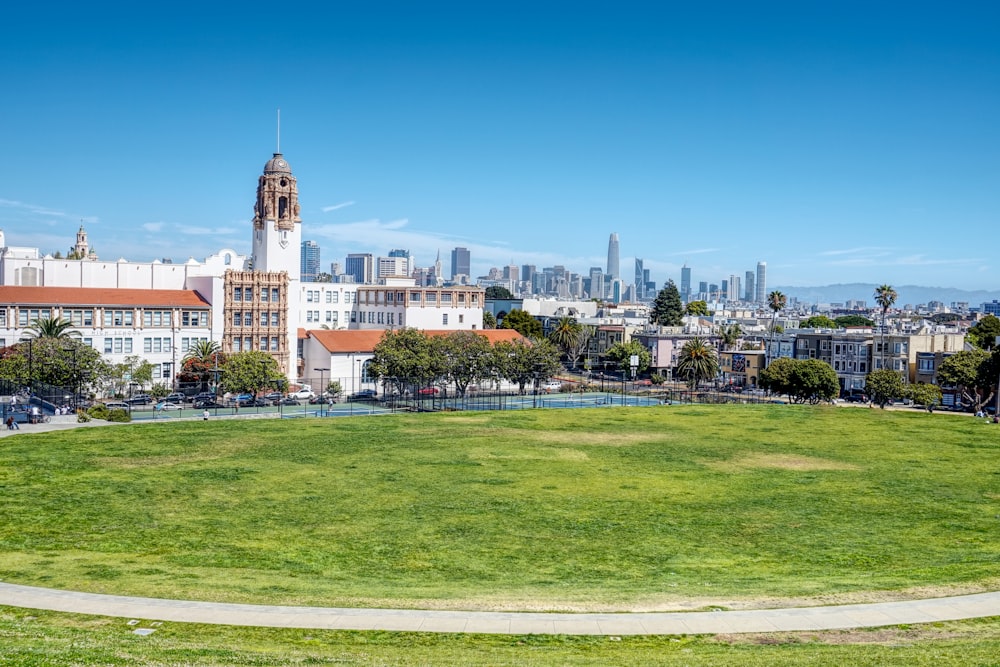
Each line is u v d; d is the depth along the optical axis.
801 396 136.62
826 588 38.38
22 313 123.62
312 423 93.44
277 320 142.75
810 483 66.81
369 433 87.19
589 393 149.62
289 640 29.19
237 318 139.75
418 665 26.69
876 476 70.00
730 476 69.12
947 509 58.66
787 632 31.08
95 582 37.41
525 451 78.81
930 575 40.91
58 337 111.19
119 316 130.12
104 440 78.12
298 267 149.00
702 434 91.25
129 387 119.69
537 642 29.55
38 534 47.59
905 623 32.22
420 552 46.00
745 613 33.53
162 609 32.72
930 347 165.75
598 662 27.14
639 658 27.70
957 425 100.06
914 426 98.81
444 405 118.94
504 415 105.00
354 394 135.50
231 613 32.38
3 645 27.20
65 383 105.19
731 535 50.88
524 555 45.78
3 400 96.56
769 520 54.72
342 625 31.19
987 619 32.75
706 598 36.47
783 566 43.97
